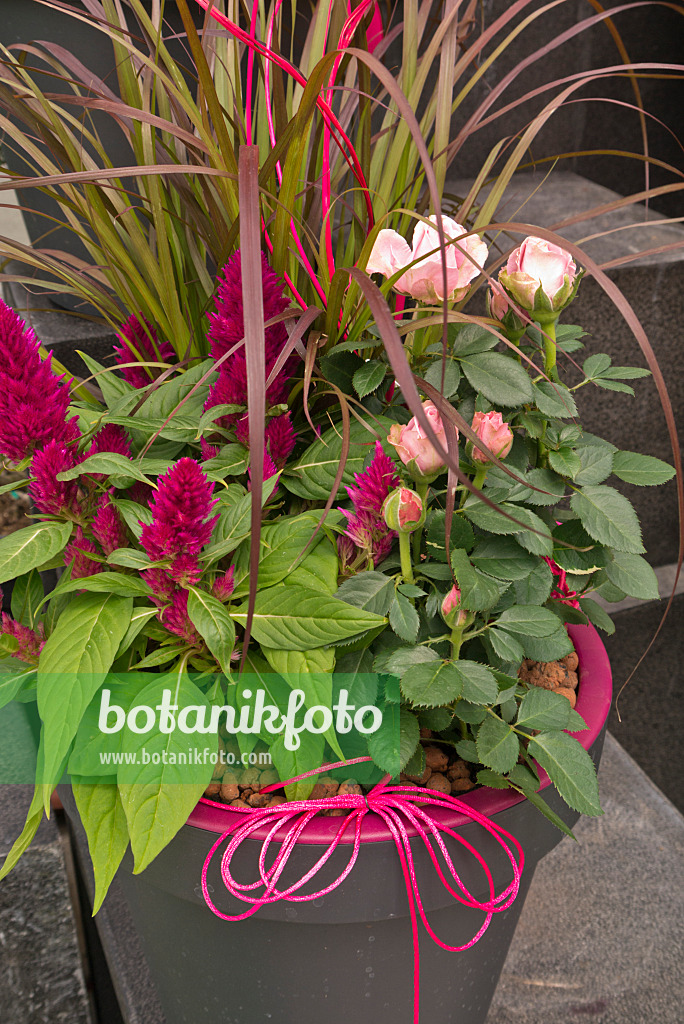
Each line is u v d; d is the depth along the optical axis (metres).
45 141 0.78
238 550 0.64
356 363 0.70
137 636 0.64
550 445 0.66
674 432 0.52
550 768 0.60
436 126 0.83
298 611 0.58
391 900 0.62
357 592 0.61
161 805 0.54
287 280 0.75
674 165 1.79
